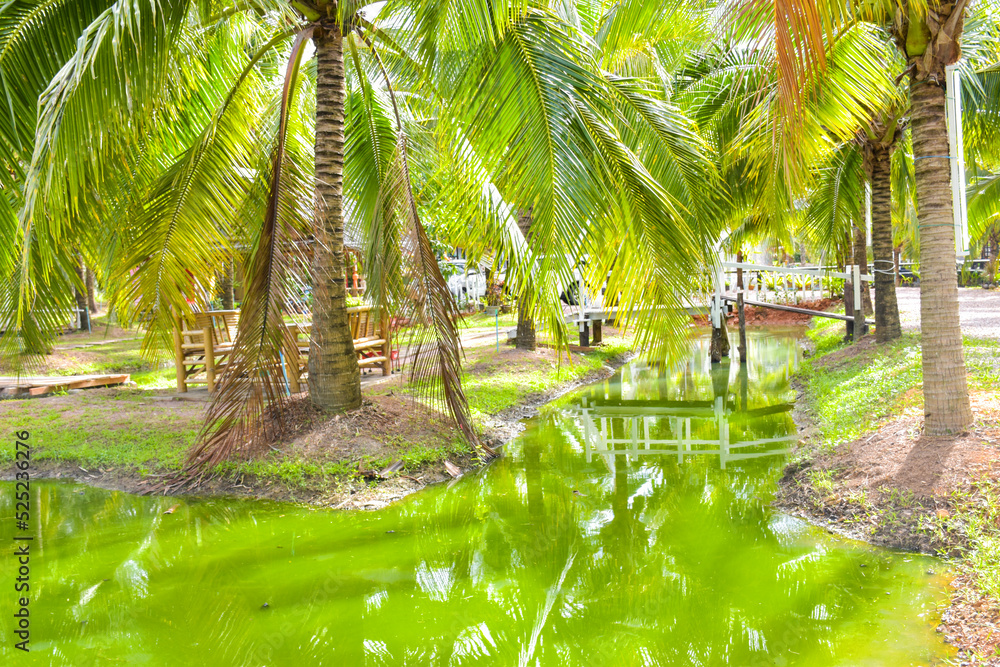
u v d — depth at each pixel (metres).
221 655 3.44
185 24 5.40
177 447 6.88
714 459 6.73
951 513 4.26
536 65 5.23
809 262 20.48
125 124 5.07
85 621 3.81
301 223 6.11
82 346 17.44
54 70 4.74
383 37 6.35
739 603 3.79
